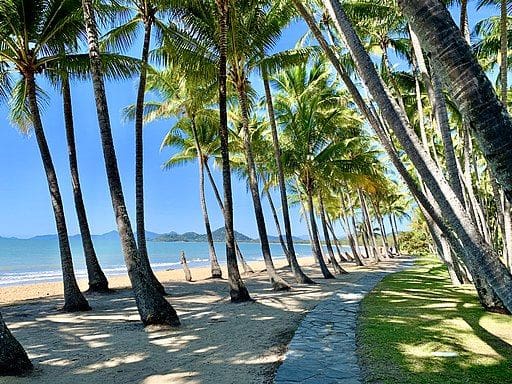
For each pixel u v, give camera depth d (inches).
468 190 506.3
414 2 103.2
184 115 861.2
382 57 668.7
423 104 756.0
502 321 304.5
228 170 456.8
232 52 509.0
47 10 447.8
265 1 537.0
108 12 498.3
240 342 261.6
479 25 617.3
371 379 182.5
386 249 1454.2
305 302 426.3
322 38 257.9
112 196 325.1
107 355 241.9
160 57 553.6
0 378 200.2
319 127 770.2
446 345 237.6
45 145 437.4
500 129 92.1
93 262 563.5
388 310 360.5
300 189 1254.9
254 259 2182.6
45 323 355.3
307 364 205.9
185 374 201.8
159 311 312.5
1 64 488.4
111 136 330.3
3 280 1213.1
